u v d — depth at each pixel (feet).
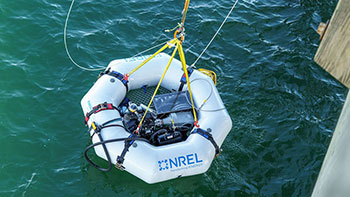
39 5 32.40
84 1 33.71
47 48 29.55
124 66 26.58
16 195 21.29
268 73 30.35
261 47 32.60
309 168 24.45
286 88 29.32
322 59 5.05
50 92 26.89
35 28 30.60
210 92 25.50
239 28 34.01
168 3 35.35
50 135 24.63
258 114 27.43
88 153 24.22
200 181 23.29
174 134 23.72
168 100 25.30
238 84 29.35
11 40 29.40
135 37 32.01
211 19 34.35
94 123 22.72
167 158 21.79
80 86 27.73
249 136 25.99
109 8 33.73
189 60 30.81
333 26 4.75
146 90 27.71
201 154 22.34
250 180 23.62
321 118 27.43
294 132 26.37
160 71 27.32
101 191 22.38
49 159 23.41
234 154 24.91
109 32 31.86
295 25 35.01
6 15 30.81
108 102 24.21
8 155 23.07
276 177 23.88
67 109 26.20
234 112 27.43
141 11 34.14
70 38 30.60
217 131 23.58
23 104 25.81
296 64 31.27
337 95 29.14
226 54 31.68
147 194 22.59
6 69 27.43
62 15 32.22
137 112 25.08
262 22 34.91
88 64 29.25
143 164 21.42
